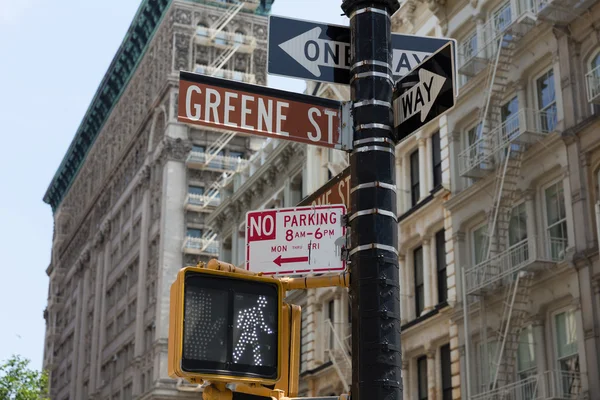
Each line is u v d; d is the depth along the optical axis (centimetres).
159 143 7612
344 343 3981
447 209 3250
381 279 661
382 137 712
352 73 738
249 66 7781
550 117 2858
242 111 744
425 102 709
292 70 779
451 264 3206
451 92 691
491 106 3052
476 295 2945
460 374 3042
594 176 2655
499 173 2884
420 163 3556
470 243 3175
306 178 4669
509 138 2948
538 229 2827
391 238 679
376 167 700
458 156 3189
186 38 7675
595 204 2539
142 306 7456
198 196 7219
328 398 642
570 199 2689
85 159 10544
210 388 590
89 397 8706
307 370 4216
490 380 2805
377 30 738
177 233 7181
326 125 737
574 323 2636
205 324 592
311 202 804
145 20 8288
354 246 679
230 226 5719
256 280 615
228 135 7531
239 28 7875
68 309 10531
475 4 3247
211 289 600
